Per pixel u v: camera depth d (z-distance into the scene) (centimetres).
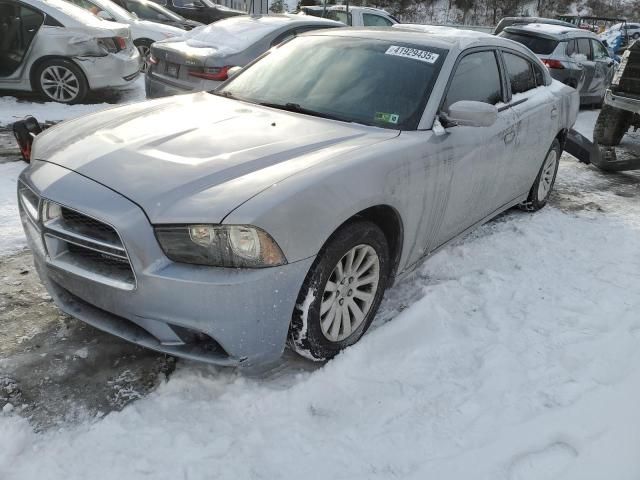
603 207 543
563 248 429
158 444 221
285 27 677
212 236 222
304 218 236
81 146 271
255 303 229
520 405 247
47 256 254
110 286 234
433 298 324
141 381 259
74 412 238
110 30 799
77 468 209
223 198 230
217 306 225
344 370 266
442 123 328
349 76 351
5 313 302
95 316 257
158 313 230
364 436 229
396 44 367
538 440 227
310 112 332
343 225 263
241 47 625
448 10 4772
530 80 465
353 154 275
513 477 210
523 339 298
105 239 233
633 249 433
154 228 225
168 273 224
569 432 231
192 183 238
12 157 550
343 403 248
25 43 747
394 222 300
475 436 230
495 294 346
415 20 4672
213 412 239
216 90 386
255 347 239
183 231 223
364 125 317
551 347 293
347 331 282
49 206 246
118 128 293
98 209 229
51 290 267
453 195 342
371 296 293
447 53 353
